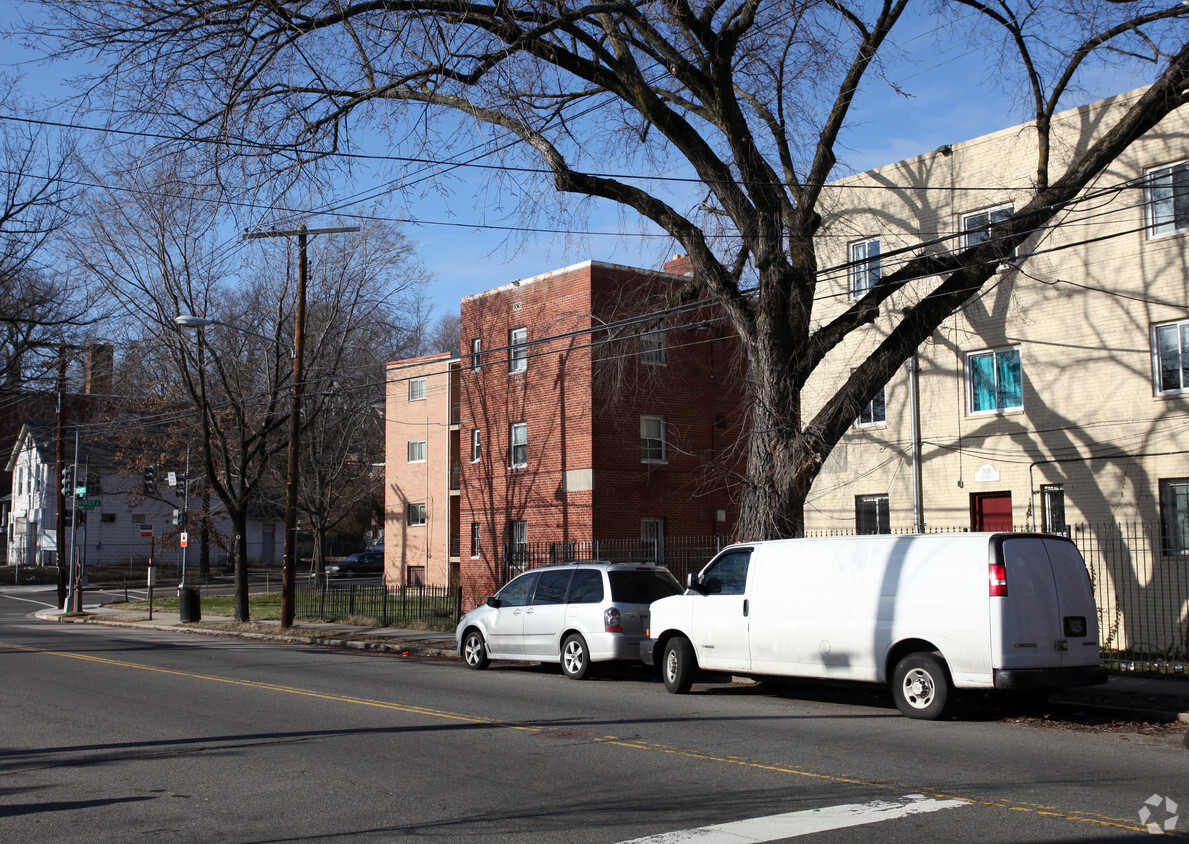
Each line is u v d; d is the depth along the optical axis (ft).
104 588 179.32
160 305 94.02
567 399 100.17
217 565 221.87
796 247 56.13
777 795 24.53
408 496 140.77
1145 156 59.62
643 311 74.13
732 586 44.39
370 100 51.96
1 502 256.32
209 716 38.75
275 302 107.86
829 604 40.29
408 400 142.41
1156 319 58.65
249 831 22.06
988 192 65.82
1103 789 25.03
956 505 66.95
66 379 99.35
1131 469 59.26
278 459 168.76
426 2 47.09
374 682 50.44
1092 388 61.26
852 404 53.26
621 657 50.60
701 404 105.29
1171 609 57.00
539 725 35.94
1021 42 55.93
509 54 48.52
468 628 59.16
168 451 167.32
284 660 63.10
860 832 20.99
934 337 68.80
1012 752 30.45
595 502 96.63
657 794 24.81
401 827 22.04
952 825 21.49
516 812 23.17
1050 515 63.05
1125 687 42.80
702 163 53.47
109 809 24.31
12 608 135.54
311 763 29.32
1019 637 35.78
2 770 29.22
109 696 44.91
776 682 48.62
